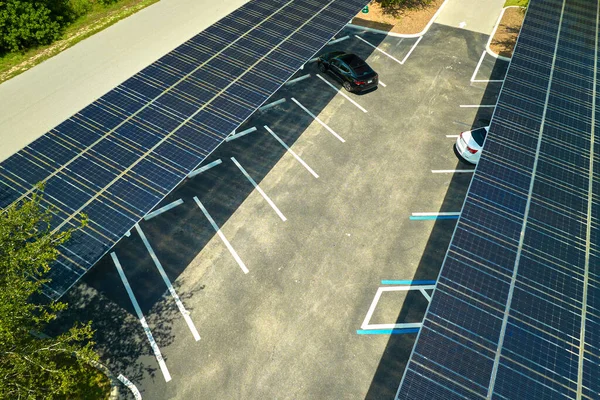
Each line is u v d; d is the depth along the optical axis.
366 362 12.52
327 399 11.79
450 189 17.36
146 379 12.05
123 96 15.86
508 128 14.37
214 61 17.88
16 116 20.91
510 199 12.29
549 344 9.48
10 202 12.23
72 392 11.57
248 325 13.23
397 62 23.94
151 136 14.45
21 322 9.26
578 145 13.99
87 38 26.02
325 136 19.48
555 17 19.94
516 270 10.74
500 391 8.77
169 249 15.16
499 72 23.30
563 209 12.13
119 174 13.20
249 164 18.19
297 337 13.00
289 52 18.73
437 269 14.80
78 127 14.56
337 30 20.39
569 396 8.73
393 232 15.84
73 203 12.36
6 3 23.97
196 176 17.62
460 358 9.21
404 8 28.44
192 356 12.53
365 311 13.65
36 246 9.36
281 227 15.89
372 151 18.81
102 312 13.47
